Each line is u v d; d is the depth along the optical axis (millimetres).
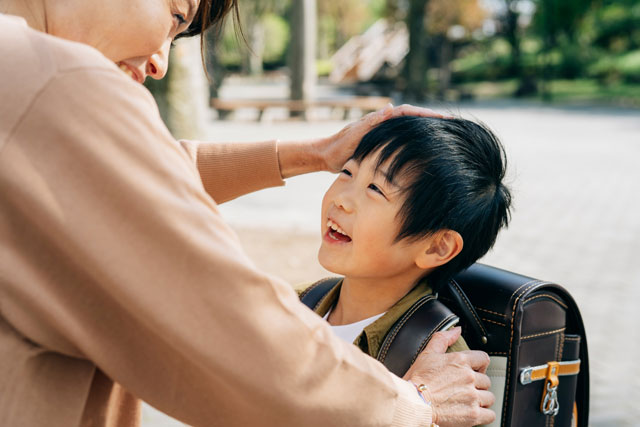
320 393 940
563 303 1514
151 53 1144
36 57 872
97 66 893
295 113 20297
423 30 28156
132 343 914
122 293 861
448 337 1332
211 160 1671
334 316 1629
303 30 20297
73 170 849
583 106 28078
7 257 872
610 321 5004
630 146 15344
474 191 1398
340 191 1445
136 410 1140
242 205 8555
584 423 1660
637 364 4254
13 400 925
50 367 948
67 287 882
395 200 1375
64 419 959
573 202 9398
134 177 860
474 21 38250
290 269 5887
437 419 1151
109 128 865
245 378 888
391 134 1400
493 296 1449
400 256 1416
